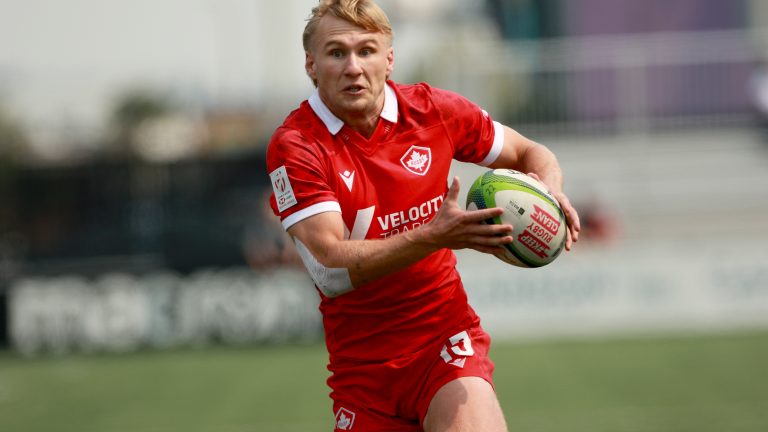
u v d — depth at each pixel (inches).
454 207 652.1
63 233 2719.0
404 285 749.3
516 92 2775.6
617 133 2819.9
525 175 733.9
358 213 729.6
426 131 748.0
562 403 1685.5
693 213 2854.3
